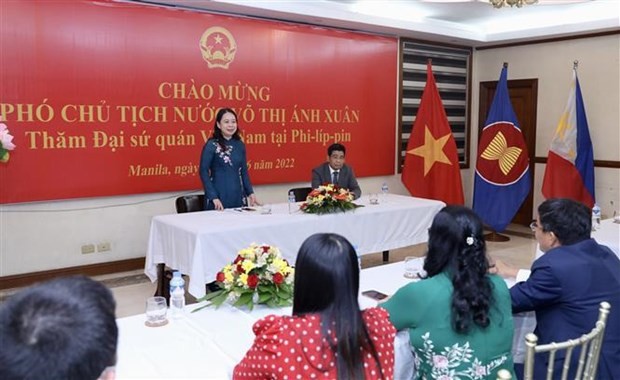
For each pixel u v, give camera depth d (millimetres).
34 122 4164
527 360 1420
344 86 5934
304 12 5109
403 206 4305
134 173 4676
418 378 1665
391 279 2361
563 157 5898
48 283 758
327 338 1216
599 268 1838
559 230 1915
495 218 5934
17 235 4238
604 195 5988
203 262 3201
